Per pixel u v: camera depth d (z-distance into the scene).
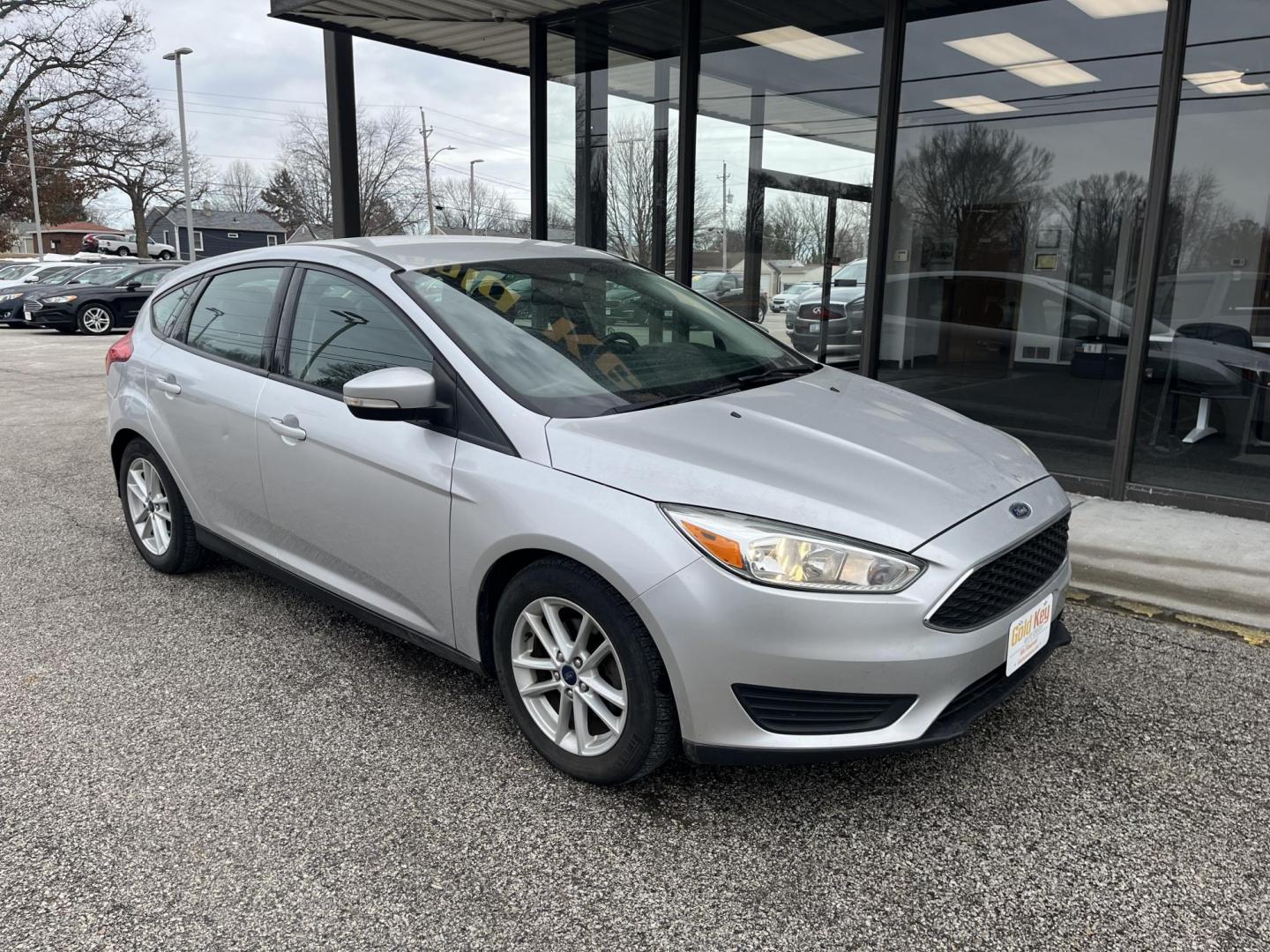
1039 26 5.89
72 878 2.31
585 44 7.75
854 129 6.57
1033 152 6.08
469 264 3.43
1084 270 5.97
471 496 2.74
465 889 2.27
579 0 7.25
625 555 2.39
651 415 2.81
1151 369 5.57
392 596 3.15
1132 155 5.73
